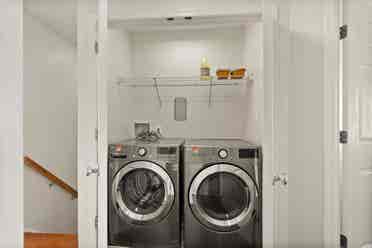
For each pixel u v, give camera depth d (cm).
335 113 202
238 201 231
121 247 238
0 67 41
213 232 228
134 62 327
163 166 235
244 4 238
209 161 229
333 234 202
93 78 166
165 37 325
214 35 319
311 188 211
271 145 176
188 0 241
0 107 41
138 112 325
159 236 235
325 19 207
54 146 176
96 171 164
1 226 41
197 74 321
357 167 195
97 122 166
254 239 225
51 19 175
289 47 202
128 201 241
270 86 176
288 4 210
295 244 212
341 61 202
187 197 231
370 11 195
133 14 245
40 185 171
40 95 168
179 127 321
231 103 316
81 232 168
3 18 42
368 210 195
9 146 43
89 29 167
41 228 172
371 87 195
